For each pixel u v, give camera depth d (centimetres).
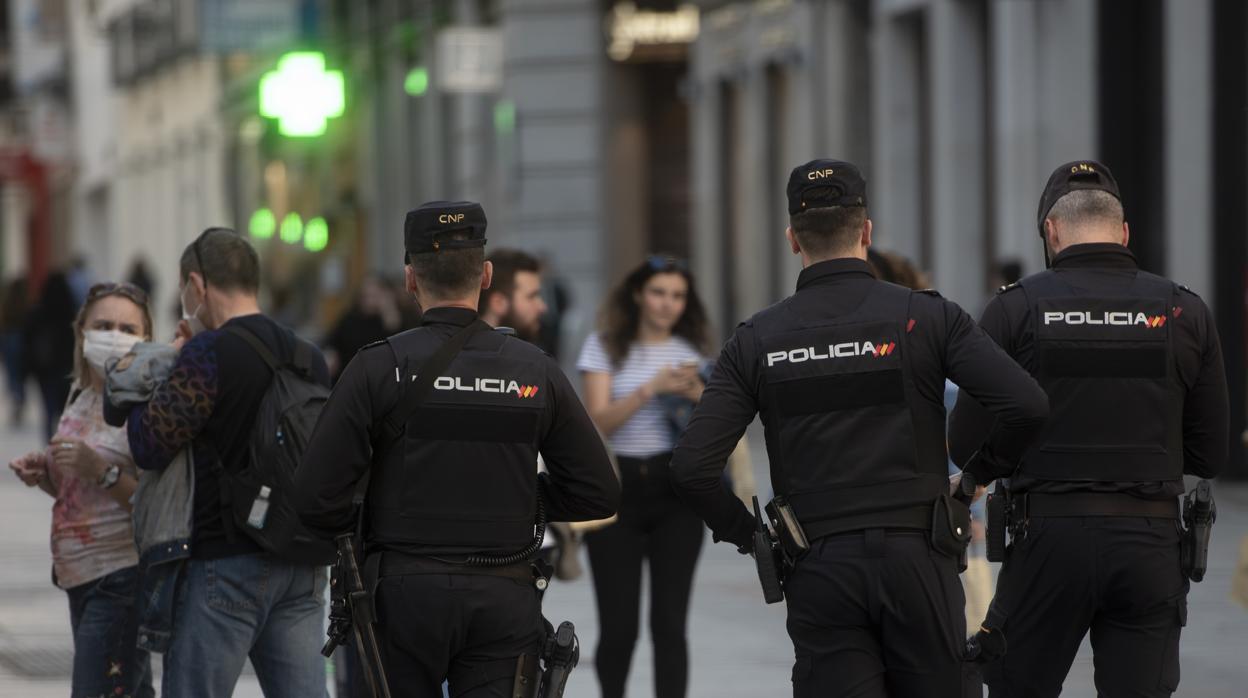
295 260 10050
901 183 5444
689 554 1908
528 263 1984
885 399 1313
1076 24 4466
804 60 6062
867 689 1310
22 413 7044
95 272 16288
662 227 7706
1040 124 4659
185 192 12725
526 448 1315
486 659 1305
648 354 1964
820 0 5947
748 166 6594
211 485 1509
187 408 1487
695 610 2747
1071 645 1480
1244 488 3872
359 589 1289
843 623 1310
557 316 5897
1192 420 1490
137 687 1691
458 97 8388
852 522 1306
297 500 1299
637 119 7688
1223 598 2694
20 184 15438
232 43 5166
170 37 12588
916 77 5444
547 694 1310
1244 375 3981
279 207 10194
